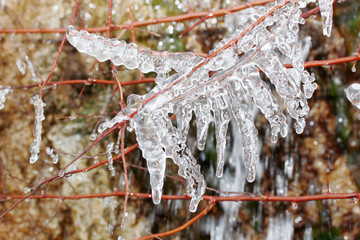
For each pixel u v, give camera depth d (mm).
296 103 1509
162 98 1342
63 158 2479
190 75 1296
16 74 2533
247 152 1519
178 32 2438
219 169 1592
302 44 2387
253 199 1943
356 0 2316
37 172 2520
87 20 2482
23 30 2373
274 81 1452
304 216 2432
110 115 2479
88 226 2463
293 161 2477
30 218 2514
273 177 2488
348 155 2434
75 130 2520
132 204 2508
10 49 2518
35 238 2494
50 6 2500
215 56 1320
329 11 1427
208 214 2523
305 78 1499
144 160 2514
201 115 1561
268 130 2488
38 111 1588
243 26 1393
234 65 1352
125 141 2463
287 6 1322
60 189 2490
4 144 2574
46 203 2504
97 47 1347
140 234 2477
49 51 2504
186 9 2457
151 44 2439
